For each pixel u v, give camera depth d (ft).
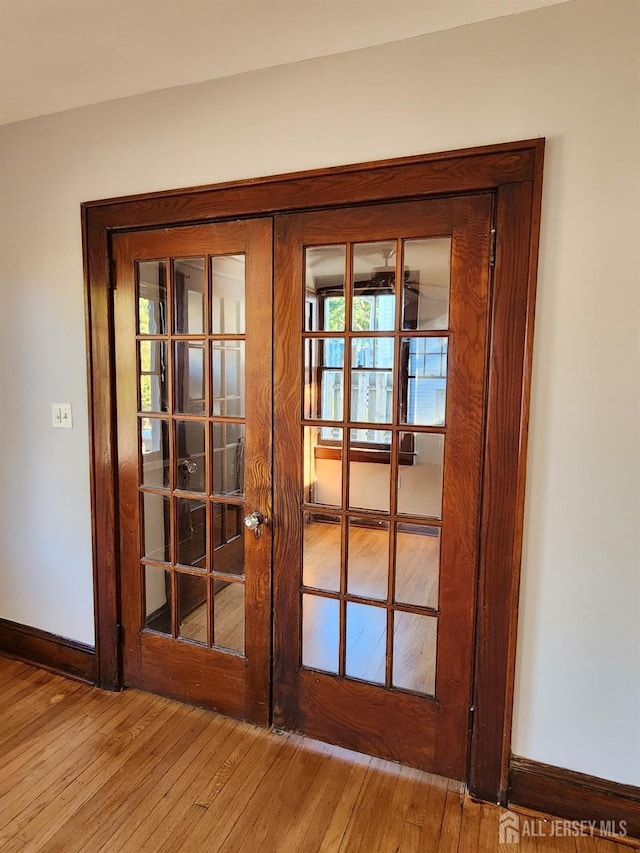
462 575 5.56
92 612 7.54
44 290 7.32
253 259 6.13
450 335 5.37
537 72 4.84
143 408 6.99
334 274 5.84
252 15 4.90
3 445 7.93
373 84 5.40
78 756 6.11
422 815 5.37
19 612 8.12
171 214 6.40
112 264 6.87
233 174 6.07
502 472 5.25
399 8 4.78
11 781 5.73
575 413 4.99
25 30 5.13
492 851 4.99
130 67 5.83
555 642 5.27
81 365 7.20
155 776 5.83
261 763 6.04
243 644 6.70
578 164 4.78
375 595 5.97
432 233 5.34
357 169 5.48
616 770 5.18
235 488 6.61
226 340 6.39
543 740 5.40
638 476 4.88
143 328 6.91
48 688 7.45
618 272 4.76
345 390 5.86
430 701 5.82
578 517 5.08
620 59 4.60
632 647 5.04
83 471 7.38
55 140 7.00
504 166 4.97
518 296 5.05
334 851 4.97
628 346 4.79
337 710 6.25
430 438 5.59
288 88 5.74
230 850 4.96
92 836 5.08
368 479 5.87
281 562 6.35
